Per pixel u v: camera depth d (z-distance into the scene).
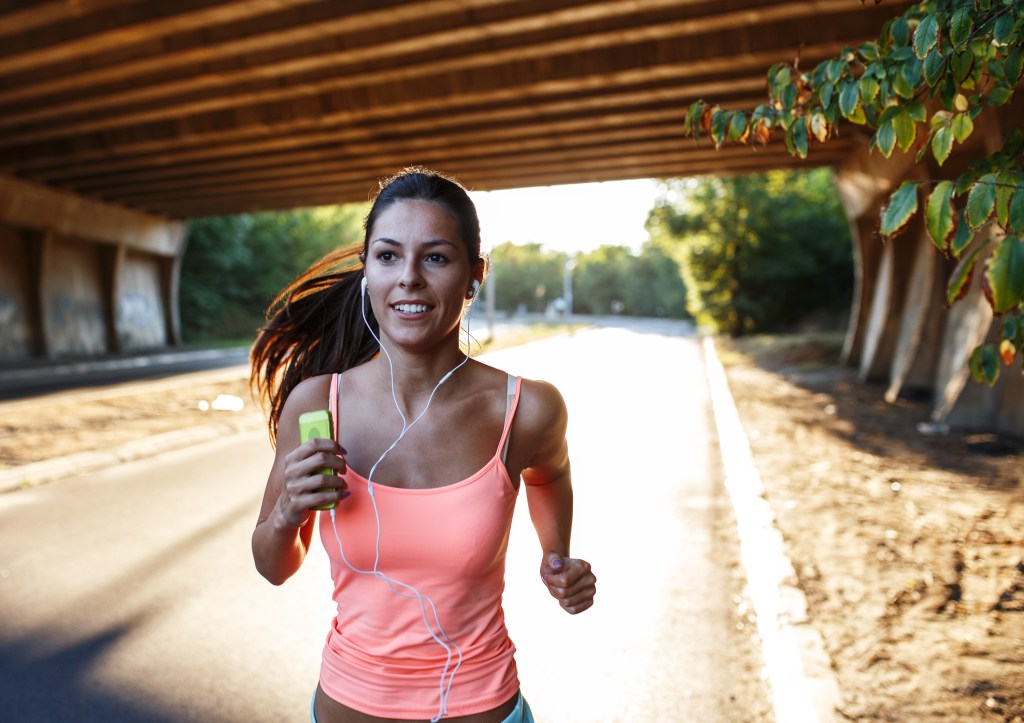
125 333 31.94
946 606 4.26
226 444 10.22
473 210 1.70
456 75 13.74
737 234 34.06
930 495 6.86
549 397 1.77
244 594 4.89
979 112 1.95
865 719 3.07
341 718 1.72
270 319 2.27
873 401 14.02
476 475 1.66
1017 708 3.15
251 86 14.20
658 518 6.56
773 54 11.37
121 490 7.62
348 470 1.65
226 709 3.52
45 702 3.58
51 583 5.07
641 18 10.73
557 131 16.75
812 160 18.62
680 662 3.92
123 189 25.92
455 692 1.67
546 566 1.74
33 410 12.80
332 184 24.03
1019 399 10.04
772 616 4.16
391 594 1.67
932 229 1.92
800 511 6.37
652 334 40.81
